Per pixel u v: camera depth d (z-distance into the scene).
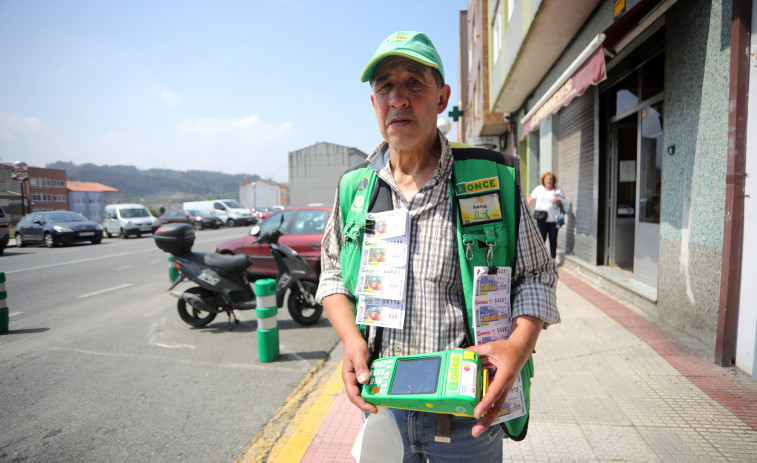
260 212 32.62
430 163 1.21
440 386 0.94
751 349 2.98
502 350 0.97
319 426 2.80
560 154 8.45
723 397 2.77
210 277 5.04
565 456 2.27
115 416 3.06
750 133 2.90
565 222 8.00
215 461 2.52
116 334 4.97
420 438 1.18
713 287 3.38
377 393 1.02
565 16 5.55
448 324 1.09
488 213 1.10
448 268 1.11
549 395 2.92
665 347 3.56
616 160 6.29
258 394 3.39
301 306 5.26
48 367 3.98
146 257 12.20
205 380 3.66
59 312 6.01
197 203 30.53
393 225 1.13
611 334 3.96
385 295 1.12
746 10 2.86
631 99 5.52
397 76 1.12
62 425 2.95
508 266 1.12
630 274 5.77
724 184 3.18
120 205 21.78
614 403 2.78
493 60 11.62
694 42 3.51
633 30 3.94
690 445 2.32
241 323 5.40
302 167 57.31
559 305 5.02
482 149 1.17
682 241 3.82
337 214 1.32
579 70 4.85
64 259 12.03
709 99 3.33
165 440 2.75
